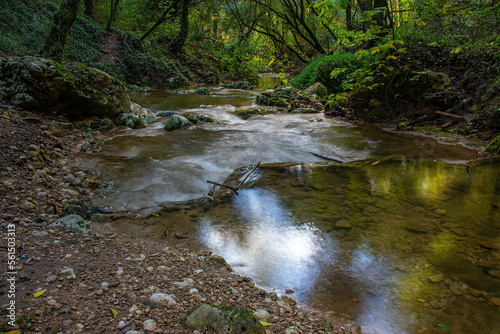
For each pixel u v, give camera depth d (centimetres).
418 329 204
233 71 2347
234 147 632
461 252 292
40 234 266
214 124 855
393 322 210
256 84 2291
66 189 382
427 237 318
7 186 342
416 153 616
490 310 220
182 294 212
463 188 445
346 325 206
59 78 630
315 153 615
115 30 1788
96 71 734
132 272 231
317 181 471
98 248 263
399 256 287
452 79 862
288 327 195
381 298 234
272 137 723
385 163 558
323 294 238
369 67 933
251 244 307
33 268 212
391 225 342
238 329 165
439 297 234
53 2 1516
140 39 1800
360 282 252
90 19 1736
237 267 271
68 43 1408
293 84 1606
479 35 986
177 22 2169
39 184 371
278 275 261
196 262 266
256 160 565
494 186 449
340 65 1384
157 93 1544
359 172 512
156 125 812
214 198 407
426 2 1006
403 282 252
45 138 513
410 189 442
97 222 329
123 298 195
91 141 603
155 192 412
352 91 988
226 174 494
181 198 406
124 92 812
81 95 678
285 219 356
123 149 584
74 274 212
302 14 1672
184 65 2098
